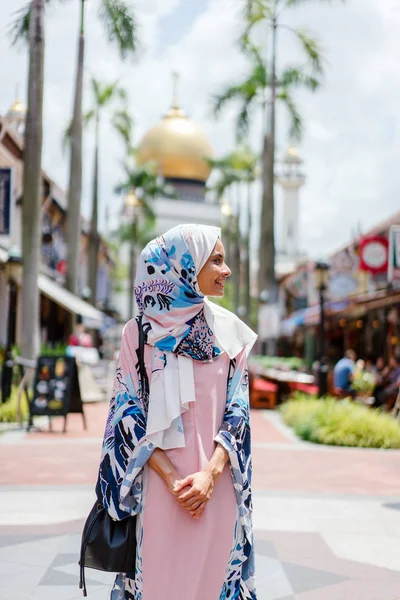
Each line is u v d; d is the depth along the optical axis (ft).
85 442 36.86
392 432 38.55
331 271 73.87
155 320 9.18
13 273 47.57
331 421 39.65
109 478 8.91
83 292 99.76
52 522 20.16
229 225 174.81
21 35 60.95
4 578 15.30
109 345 145.07
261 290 87.71
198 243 9.12
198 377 9.07
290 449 36.73
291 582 15.47
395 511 22.56
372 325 76.54
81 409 42.09
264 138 88.94
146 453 8.79
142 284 9.26
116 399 9.20
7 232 54.39
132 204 159.94
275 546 18.30
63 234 109.60
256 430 45.06
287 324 101.40
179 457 8.83
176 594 8.59
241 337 9.43
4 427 42.68
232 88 89.86
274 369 82.64
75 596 14.25
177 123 270.05
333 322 86.79
